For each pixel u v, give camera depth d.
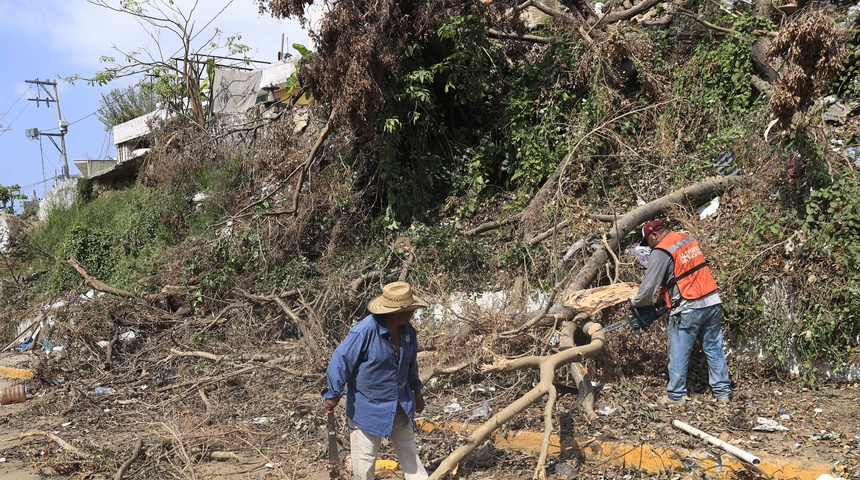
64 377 8.75
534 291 7.73
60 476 5.60
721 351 5.92
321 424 6.06
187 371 8.15
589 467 5.07
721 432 5.27
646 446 5.02
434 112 10.51
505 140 10.30
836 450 4.84
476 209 10.15
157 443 5.79
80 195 21.53
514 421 5.72
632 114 9.35
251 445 5.68
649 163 8.58
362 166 10.75
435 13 9.58
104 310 9.59
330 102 9.91
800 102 6.75
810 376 6.14
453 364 6.58
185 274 10.29
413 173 10.48
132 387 8.05
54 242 18.00
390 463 5.28
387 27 9.50
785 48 6.71
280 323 8.77
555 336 6.73
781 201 7.03
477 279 8.65
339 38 9.34
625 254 7.78
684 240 5.90
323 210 10.46
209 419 6.44
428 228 9.20
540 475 4.52
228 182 12.99
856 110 8.16
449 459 4.56
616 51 9.60
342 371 4.20
